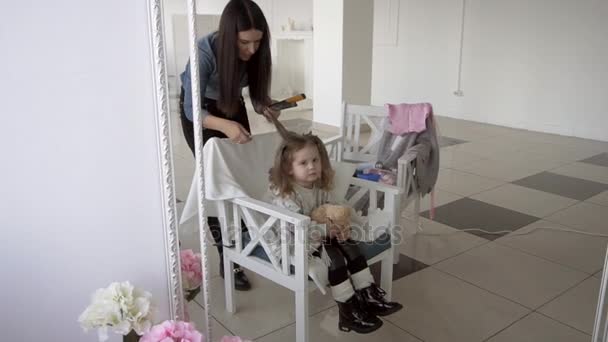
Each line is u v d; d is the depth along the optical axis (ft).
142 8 3.11
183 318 3.76
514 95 17.01
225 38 4.98
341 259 5.09
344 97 15.29
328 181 5.70
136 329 2.99
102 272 3.39
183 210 4.19
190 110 3.92
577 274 7.02
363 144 8.36
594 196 10.28
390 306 5.30
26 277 3.14
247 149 5.64
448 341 5.52
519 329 5.76
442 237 8.25
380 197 6.80
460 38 18.04
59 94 2.97
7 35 2.76
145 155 3.34
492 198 10.12
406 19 19.65
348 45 15.05
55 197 3.10
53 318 3.30
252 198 5.32
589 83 15.19
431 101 19.45
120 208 3.34
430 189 8.20
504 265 7.30
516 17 16.46
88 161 3.15
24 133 2.92
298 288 4.94
